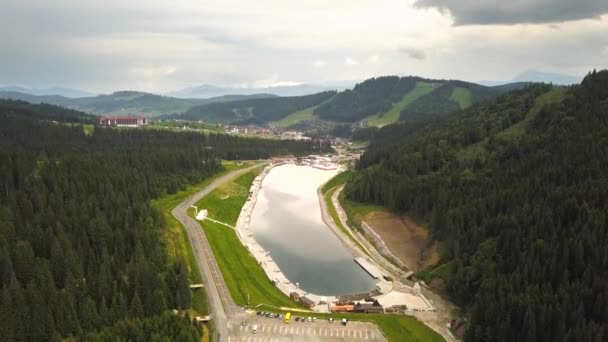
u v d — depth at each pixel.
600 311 109.75
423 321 140.12
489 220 161.75
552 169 172.25
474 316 126.56
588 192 147.25
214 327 129.88
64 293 117.81
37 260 126.38
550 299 115.56
